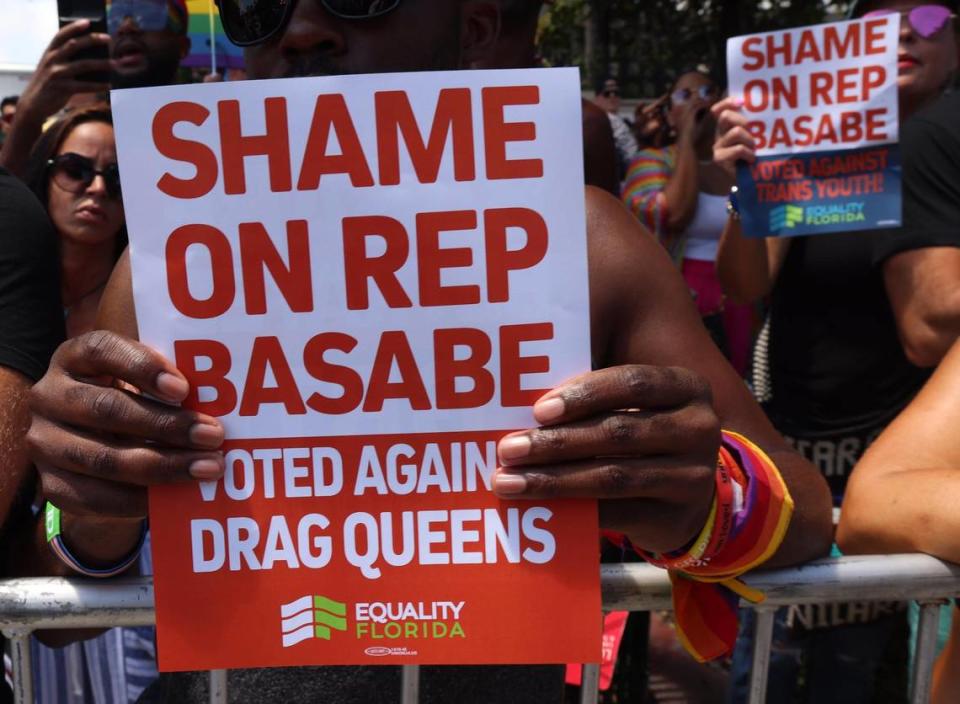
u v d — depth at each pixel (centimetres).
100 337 96
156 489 99
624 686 251
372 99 95
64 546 108
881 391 230
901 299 204
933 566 114
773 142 226
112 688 199
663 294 114
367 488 100
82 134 228
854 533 124
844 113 217
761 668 118
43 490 99
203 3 272
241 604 101
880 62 213
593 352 113
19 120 248
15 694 112
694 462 95
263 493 100
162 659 101
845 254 226
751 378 290
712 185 369
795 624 221
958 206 199
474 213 97
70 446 96
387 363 98
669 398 94
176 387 95
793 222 224
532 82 95
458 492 100
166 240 97
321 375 99
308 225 97
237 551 100
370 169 96
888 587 114
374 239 97
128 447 96
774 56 225
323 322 98
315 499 100
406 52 114
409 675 107
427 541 100
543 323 98
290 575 101
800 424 238
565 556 99
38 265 125
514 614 100
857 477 126
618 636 214
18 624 110
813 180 222
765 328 252
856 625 219
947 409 125
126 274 115
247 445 99
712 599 113
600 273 112
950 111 204
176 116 96
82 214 227
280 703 113
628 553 178
